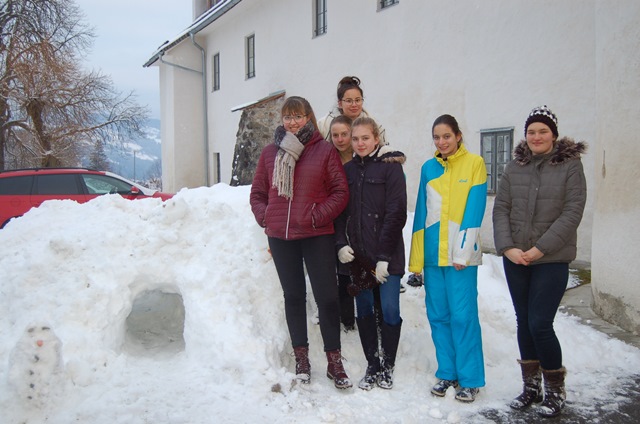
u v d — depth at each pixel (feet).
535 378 10.95
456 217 11.34
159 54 64.85
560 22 24.82
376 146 11.95
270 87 51.03
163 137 72.49
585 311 17.49
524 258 10.39
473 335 11.25
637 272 15.11
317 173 11.39
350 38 39.01
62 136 76.33
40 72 71.20
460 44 29.94
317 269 11.54
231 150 60.54
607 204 16.34
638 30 15.08
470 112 29.68
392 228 11.21
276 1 49.21
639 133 15.07
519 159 10.96
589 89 23.89
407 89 33.88
